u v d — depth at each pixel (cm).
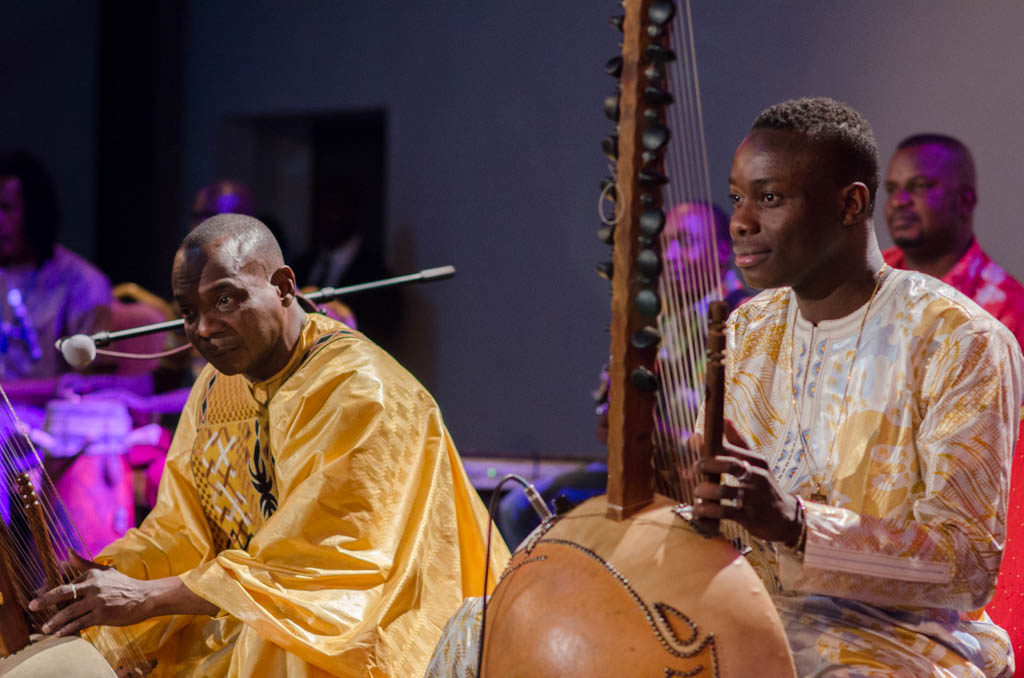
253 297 252
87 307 553
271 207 839
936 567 191
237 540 279
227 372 256
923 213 447
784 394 226
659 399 192
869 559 188
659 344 179
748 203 209
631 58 172
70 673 231
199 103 817
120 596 238
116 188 812
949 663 203
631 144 172
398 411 261
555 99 714
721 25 637
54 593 236
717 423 171
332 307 506
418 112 754
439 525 263
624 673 164
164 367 593
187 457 281
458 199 743
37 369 550
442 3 745
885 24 595
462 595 265
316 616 237
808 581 189
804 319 226
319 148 841
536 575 176
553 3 713
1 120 819
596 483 483
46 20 808
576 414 708
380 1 763
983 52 572
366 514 249
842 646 201
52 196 559
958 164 446
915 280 215
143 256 822
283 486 255
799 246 207
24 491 236
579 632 167
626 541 173
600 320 702
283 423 258
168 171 824
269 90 799
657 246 174
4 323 548
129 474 539
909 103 591
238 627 271
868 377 212
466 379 736
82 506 513
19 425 264
